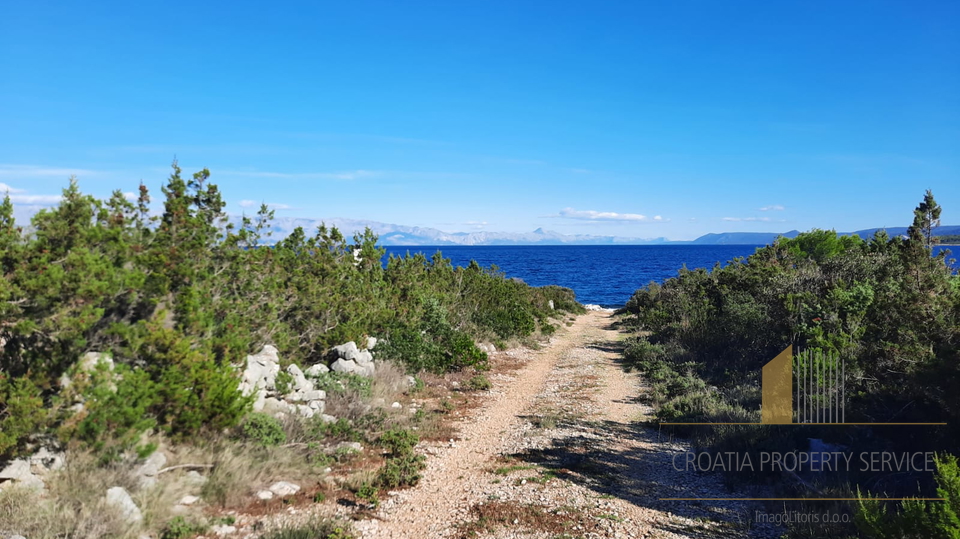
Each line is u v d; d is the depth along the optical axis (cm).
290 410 996
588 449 1059
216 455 791
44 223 702
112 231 767
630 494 826
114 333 752
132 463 686
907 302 959
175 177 1017
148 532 604
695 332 2219
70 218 725
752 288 2138
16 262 657
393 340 1616
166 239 947
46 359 679
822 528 635
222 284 1127
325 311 1433
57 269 650
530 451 1044
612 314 4638
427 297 1969
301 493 779
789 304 1571
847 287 1641
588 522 718
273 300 1231
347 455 938
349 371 1316
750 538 671
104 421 654
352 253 1855
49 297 650
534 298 3875
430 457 996
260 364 1081
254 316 1160
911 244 1661
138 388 705
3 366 667
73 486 625
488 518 729
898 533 507
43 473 650
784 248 2930
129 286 741
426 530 690
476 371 1795
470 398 1487
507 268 13250
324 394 1146
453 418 1277
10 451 636
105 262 723
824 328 1355
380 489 822
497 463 974
